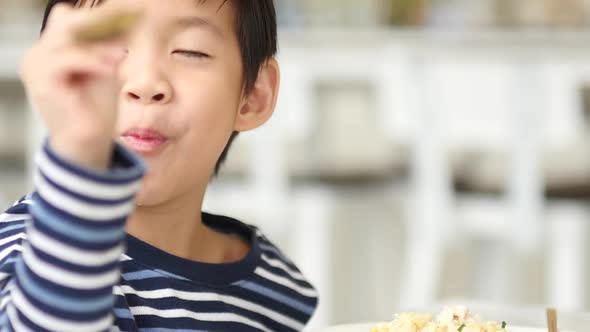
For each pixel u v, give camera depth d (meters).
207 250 1.00
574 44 2.66
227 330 0.93
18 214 0.83
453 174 2.79
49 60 0.56
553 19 3.43
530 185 2.67
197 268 0.91
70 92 0.56
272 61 1.01
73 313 0.58
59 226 0.57
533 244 2.69
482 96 2.65
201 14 0.88
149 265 0.88
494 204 2.71
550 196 2.70
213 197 2.75
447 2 3.48
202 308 0.91
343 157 2.86
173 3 0.86
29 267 0.59
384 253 2.99
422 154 2.69
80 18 0.55
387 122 2.73
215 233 1.04
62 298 0.58
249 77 0.96
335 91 2.81
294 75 2.72
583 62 2.66
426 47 2.66
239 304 0.97
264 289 1.02
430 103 2.67
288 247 2.84
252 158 2.78
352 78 2.76
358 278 2.98
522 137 2.66
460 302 1.07
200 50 0.88
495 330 0.85
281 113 2.72
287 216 2.80
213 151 0.90
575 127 2.68
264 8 0.98
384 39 2.71
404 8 3.44
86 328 0.59
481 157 2.78
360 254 2.99
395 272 2.99
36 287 0.58
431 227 2.69
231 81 0.92
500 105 2.65
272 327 1.03
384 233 3.00
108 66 0.55
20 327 0.59
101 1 0.87
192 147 0.87
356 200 2.94
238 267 0.98
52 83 0.56
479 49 2.63
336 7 3.36
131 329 0.83
